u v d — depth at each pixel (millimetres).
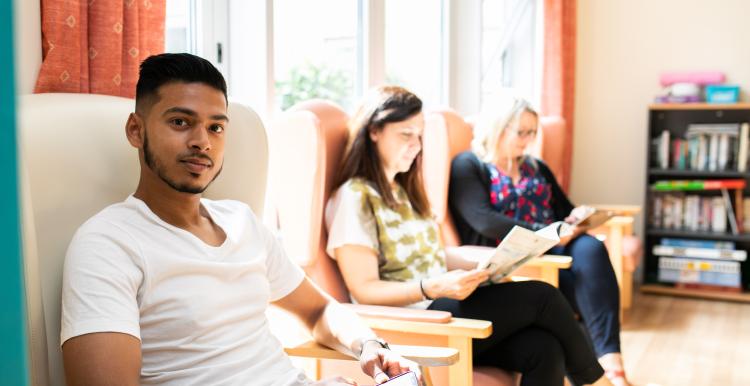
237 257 1219
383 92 1856
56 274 1081
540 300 1704
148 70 1112
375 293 1728
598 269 2451
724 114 4355
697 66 4398
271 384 1188
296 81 2424
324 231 1854
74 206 1121
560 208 2803
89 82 1357
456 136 2691
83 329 962
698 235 4234
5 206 245
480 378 1643
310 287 1447
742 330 3479
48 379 978
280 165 1770
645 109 4523
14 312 249
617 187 4609
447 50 3684
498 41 4027
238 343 1168
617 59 4559
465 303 1709
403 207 1911
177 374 1092
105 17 1352
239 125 1457
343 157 1868
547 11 4004
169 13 1924
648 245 4539
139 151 1144
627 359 3018
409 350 1401
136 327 1006
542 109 4070
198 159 1111
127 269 1038
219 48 2107
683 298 4203
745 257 4121
